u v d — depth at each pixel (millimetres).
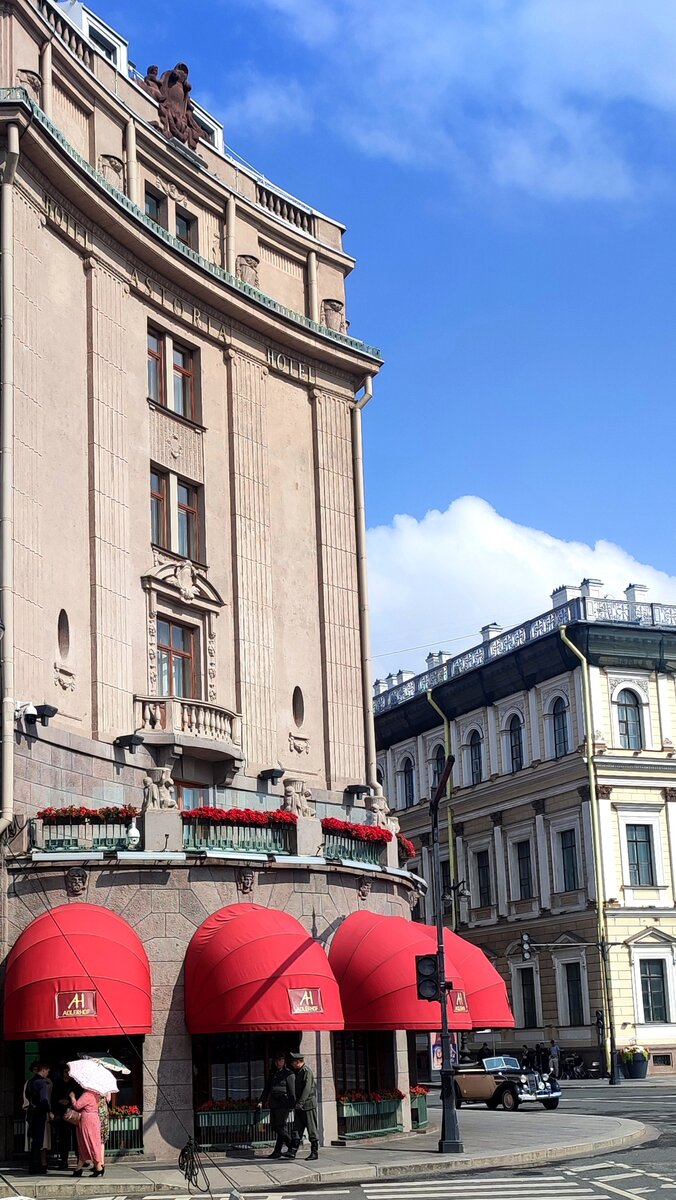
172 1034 27578
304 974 27562
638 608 67438
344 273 45750
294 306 43594
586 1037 62594
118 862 27859
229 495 39156
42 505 31391
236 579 38562
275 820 30750
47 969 25797
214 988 27078
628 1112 40531
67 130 35281
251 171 43219
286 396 42188
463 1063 45500
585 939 63438
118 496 34594
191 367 39125
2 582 29188
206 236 40531
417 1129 33250
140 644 34875
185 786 35219
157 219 38875
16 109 30828
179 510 37688
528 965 66938
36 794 29312
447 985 29141
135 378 36188
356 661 42281
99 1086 23875
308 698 40562
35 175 32438
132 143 37406
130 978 26219
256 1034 29047
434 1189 22750
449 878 74125
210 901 28781
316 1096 29422
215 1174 24844
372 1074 32062
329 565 42031
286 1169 25391
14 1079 26891
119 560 34281
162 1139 26953
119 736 32844
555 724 67688
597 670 65625
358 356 43625
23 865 27562
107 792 32125
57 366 32938
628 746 65500
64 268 33812
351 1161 26578
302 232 44062
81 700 32281
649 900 63906
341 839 33156
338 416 43562
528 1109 43906
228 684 37719
